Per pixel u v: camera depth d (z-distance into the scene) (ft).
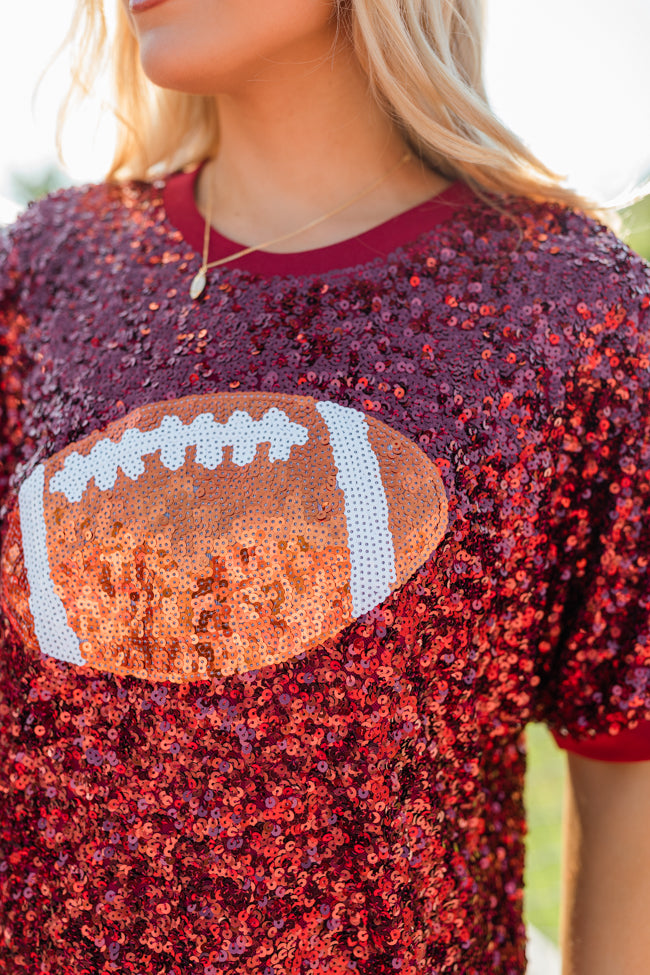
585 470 2.30
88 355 2.39
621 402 2.30
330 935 2.21
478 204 2.46
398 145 2.53
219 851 2.16
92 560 2.20
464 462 2.20
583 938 2.38
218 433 2.20
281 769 2.15
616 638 2.31
